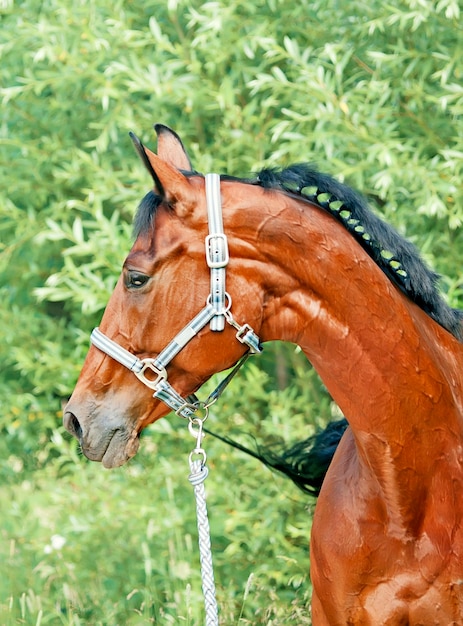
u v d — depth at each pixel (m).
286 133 5.01
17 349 6.08
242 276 2.54
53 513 6.54
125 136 6.12
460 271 5.19
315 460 3.65
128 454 2.62
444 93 5.19
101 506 5.66
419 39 5.31
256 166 5.38
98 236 5.51
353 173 5.14
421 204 4.98
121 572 5.53
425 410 2.60
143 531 5.68
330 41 5.54
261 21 5.50
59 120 6.20
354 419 2.60
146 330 2.55
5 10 5.85
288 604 5.02
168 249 2.52
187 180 2.57
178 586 5.18
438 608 2.61
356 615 2.69
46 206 6.59
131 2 5.92
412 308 2.75
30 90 6.17
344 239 2.61
